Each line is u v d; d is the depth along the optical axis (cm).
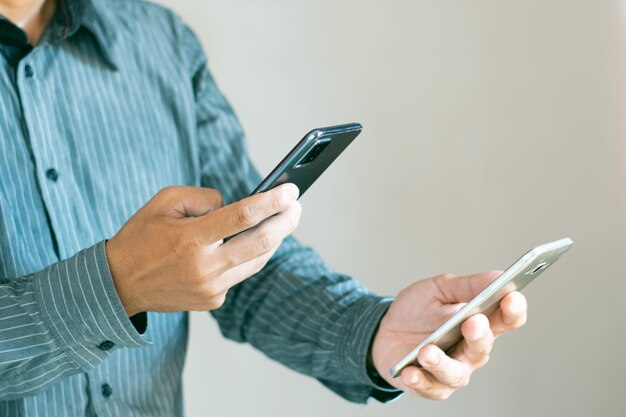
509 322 131
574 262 249
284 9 254
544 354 253
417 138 253
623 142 246
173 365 163
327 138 108
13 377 128
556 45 245
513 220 252
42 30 156
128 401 152
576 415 253
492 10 247
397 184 255
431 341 128
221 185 174
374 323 149
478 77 249
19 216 142
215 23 254
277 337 167
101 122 156
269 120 256
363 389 161
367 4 252
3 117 143
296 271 168
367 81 253
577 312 251
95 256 122
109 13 165
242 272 119
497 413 256
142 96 162
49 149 147
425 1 249
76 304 123
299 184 116
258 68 255
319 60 254
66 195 147
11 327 124
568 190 249
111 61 159
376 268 258
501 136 250
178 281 116
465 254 255
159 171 162
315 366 162
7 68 147
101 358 129
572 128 247
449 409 259
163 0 253
